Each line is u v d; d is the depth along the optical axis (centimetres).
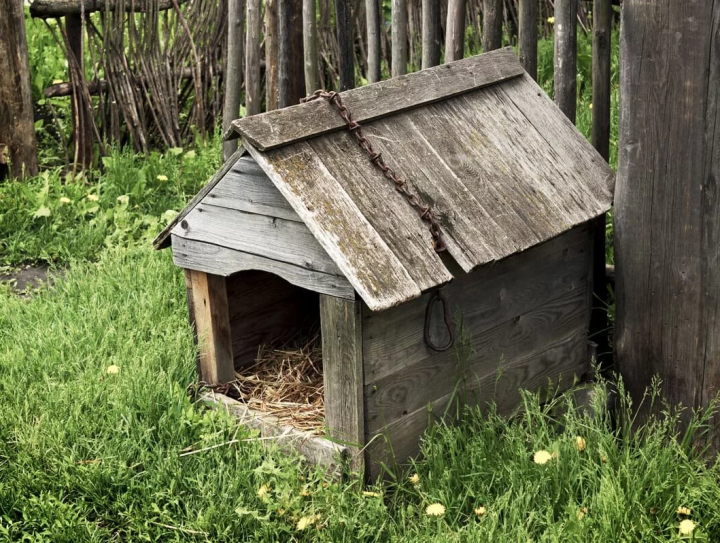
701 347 347
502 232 320
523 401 364
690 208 337
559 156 363
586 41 654
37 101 753
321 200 295
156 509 302
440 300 317
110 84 643
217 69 683
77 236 561
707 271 338
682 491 317
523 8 420
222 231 332
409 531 295
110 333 404
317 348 399
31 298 487
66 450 330
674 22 323
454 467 318
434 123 339
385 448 318
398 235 299
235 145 569
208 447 332
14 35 602
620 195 354
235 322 384
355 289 285
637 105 339
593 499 302
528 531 300
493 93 369
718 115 322
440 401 334
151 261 488
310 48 496
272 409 357
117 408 346
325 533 298
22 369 387
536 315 362
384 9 743
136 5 643
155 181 625
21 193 590
